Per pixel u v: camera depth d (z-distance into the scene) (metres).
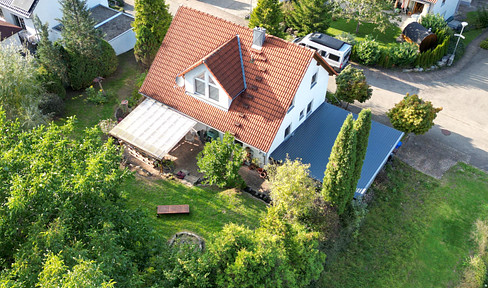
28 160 19.45
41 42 36.03
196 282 19.00
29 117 30.36
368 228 30.09
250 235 21.64
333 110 36.69
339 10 54.41
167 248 21.28
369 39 48.69
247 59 32.19
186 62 33.94
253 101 31.30
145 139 31.22
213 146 28.94
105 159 21.16
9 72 30.70
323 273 26.84
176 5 58.59
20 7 43.62
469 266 28.59
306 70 30.45
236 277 19.66
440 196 33.31
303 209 26.66
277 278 20.62
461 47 53.00
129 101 38.22
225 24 33.34
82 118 36.75
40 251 16.69
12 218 17.34
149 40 40.75
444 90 45.94
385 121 40.66
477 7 64.19
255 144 30.44
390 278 27.55
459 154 37.62
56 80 36.72
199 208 28.89
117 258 17.52
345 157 25.39
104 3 51.66
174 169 32.16
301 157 31.70
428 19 53.03
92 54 39.00
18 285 15.45
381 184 33.34
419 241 29.88
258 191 30.67
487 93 45.72
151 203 29.03
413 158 36.78
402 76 47.81
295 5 50.75
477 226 30.61
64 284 14.31
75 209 18.83
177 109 33.41
